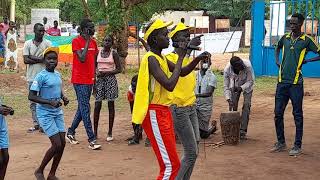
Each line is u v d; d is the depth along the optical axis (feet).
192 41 15.78
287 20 63.21
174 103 17.89
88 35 26.14
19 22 157.17
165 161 15.49
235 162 23.79
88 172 22.26
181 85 18.17
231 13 121.90
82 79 26.20
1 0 136.46
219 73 66.39
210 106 29.07
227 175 21.61
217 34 63.77
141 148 27.12
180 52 15.64
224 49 63.57
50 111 20.12
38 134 31.24
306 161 24.02
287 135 30.32
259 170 22.40
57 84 20.75
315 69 63.41
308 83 57.82
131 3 64.03
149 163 23.80
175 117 17.95
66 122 35.42
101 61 28.32
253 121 35.58
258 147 27.07
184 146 18.17
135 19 73.31
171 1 71.77
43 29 30.42
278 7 63.57
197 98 28.76
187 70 16.65
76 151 26.30
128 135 30.78
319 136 29.89
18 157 25.04
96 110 28.89
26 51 30.22
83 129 33.12
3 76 56.18
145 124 15.71
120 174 21.91
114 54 28.50
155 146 15.64
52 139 20.04
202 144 27.94
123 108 41.52
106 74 28.25
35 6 145.28
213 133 30.73
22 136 30.60
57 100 20.61
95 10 68.95
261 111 39.93
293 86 24.88
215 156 24.99
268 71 64.39
